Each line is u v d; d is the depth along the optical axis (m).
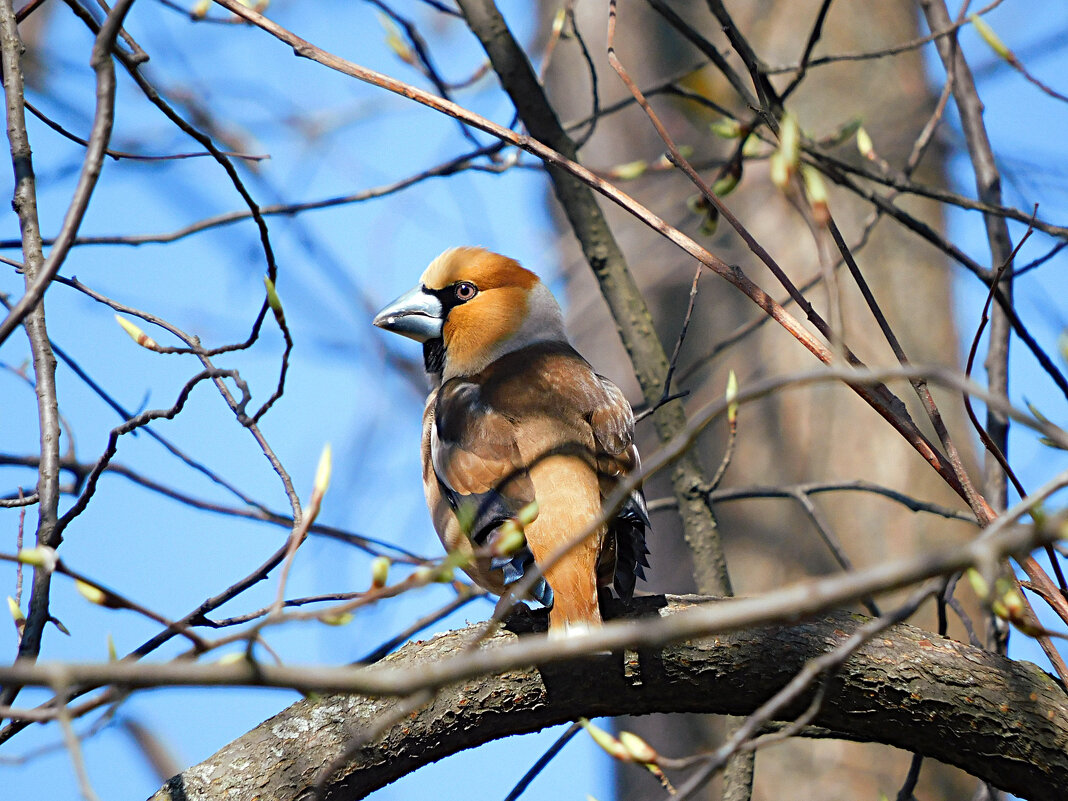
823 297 12.66
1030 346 7.63
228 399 6.62
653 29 14.03
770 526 12.17
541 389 9.15
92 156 5.20
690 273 13.15
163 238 10.02
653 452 13.05
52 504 6.48
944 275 12.90
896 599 11.66
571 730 7.98
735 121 9.68
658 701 7.03
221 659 4.45
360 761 6.85
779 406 12.42
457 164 10.64
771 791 11.49
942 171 13.05
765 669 6.83
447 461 8.83
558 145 10.18
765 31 13.27
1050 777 6.59
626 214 13.69
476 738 7.03
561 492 7.98
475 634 7.32
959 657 6.77
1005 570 6.05
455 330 10.58
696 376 12.72
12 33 7.19
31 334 6.87
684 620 3.63
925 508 9.54
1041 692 6.63
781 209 12.91
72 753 3.85
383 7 10.36
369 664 7.23
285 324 6.30
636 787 12.06
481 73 10.84
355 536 8.94
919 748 6.91
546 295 10.71
